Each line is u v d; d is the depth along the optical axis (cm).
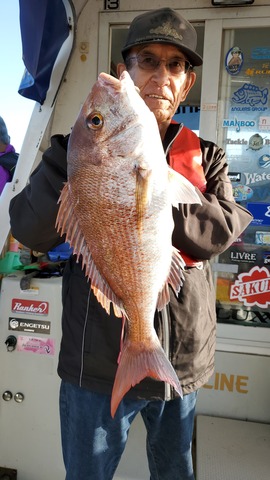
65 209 114
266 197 269
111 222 111
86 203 111
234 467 224
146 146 108
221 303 274
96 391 149
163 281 119
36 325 217
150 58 142
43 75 229
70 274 162
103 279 115
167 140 154
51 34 224
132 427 257
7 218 233
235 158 271
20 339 220
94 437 152
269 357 264
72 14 241
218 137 271
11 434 225
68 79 274
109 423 153
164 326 148
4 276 230
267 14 253
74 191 112
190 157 149
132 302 118
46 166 136
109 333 147
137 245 113
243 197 272
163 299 122
